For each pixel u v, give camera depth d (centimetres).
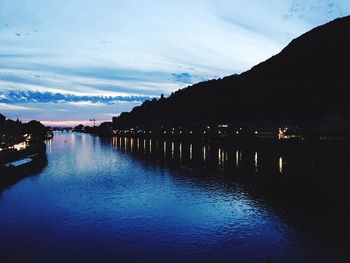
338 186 6412
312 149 11100
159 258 3325
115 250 3531
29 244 3712
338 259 3281
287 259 3284
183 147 18112
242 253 3431
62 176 8406
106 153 14988
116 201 5669
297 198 5603
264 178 7544
